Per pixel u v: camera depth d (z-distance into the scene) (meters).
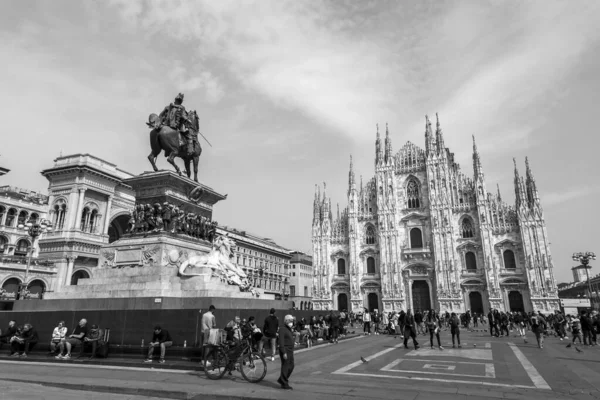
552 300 65.06
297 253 127.19
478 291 70.81
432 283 74.12
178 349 15.18
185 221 20.09
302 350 23.33
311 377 14.02
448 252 73.06
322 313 32.69
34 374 13.57
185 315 15.47
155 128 20.70
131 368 14.65
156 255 18.28
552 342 30.06
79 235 62.28
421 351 23.20
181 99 22.23
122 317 16.22
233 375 13.75
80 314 16.86
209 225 21.88
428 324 25.58
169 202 19.83
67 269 60.41
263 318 19.67
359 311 77.50
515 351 23.38
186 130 21.83
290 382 12.98
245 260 95.31
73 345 16.45
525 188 71.31
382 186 81.75
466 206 74.62
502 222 72.00
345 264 82.56
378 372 15.30
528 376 14.66
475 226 73.44
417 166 80.81
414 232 78.56
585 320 27.55
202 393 11.09
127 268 18.42
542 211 69.06
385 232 79.06
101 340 15.97
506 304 68.38
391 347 25.56
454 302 70.62
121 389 11.61
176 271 18.31
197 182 21.52
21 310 18.70
